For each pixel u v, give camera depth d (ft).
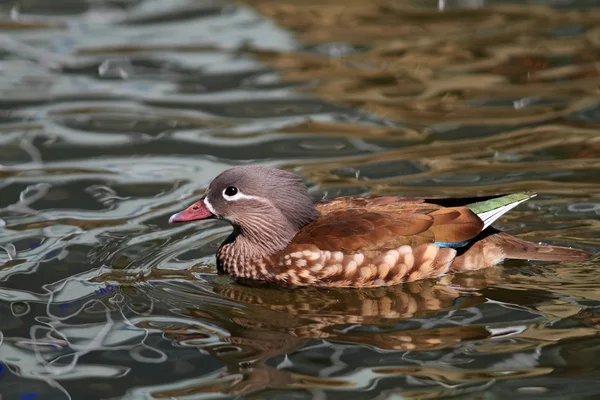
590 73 59.98
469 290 37.99
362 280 38.65
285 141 52.75
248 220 39.83
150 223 44.32
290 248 39.34
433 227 38.65
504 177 47.19
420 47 65.51
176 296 37.99
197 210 40.65
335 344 33.83
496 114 55.01
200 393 30.96
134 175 49.14
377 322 35.55
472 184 46.57
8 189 47.32
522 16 70.28
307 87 59.93
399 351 33.19
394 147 51.52
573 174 47.11
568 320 34.94
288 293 38.96
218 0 75.66
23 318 35.91
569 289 37.52
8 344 34.12
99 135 53.83
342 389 30.91
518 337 33.86
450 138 52.31
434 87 59.16
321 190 46.55
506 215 43.47
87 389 31.42
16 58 64.95
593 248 40.16
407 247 38.27
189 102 58.23
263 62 63.87
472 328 34.71
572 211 43.39
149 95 59.41
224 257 40.73
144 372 32.27
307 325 35.45
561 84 58.70
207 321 35.88
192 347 33.86
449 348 33.30
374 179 47.67
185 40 67.92
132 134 53.98
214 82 61.00
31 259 40.57
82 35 69.05
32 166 49.93
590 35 65.92
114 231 43.39
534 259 39.06
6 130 54.19
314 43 66.85
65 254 41.11
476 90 58.49
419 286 38.70
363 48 65.67
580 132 52.01
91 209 45.52
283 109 57.00
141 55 65.57
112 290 38.22
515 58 62.85
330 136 53.26
